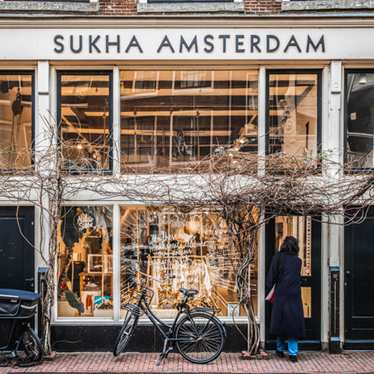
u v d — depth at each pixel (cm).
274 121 953
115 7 933
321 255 929
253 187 848
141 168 949
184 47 920
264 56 919
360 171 934
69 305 933
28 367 822
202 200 890
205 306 936
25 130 951
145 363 846
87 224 933
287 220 931
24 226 923
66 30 918
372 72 946
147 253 940
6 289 877
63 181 892
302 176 871
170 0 934
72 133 946
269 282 862
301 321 847
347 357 883
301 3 923
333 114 924
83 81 950
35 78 942
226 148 950
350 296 930
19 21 911
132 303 933
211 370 810
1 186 903
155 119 959
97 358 875
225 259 939
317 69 945
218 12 928
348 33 915
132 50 920
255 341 870
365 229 930
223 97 959
